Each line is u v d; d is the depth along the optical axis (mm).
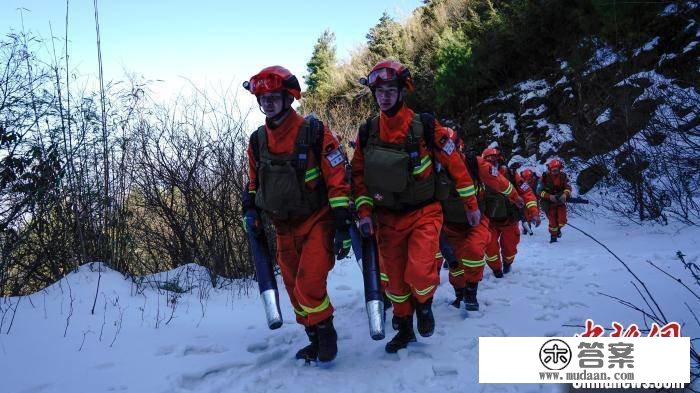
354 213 3738
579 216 10688
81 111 5336
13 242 5117
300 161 3320
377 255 3504
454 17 20500
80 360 3697
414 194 3590
